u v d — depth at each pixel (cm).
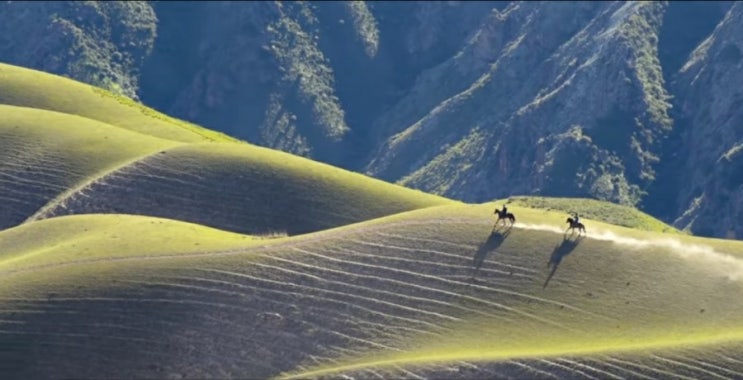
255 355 18938
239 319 19538
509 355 17900
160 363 19000
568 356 17738
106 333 19475
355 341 18950
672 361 17662
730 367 17575
